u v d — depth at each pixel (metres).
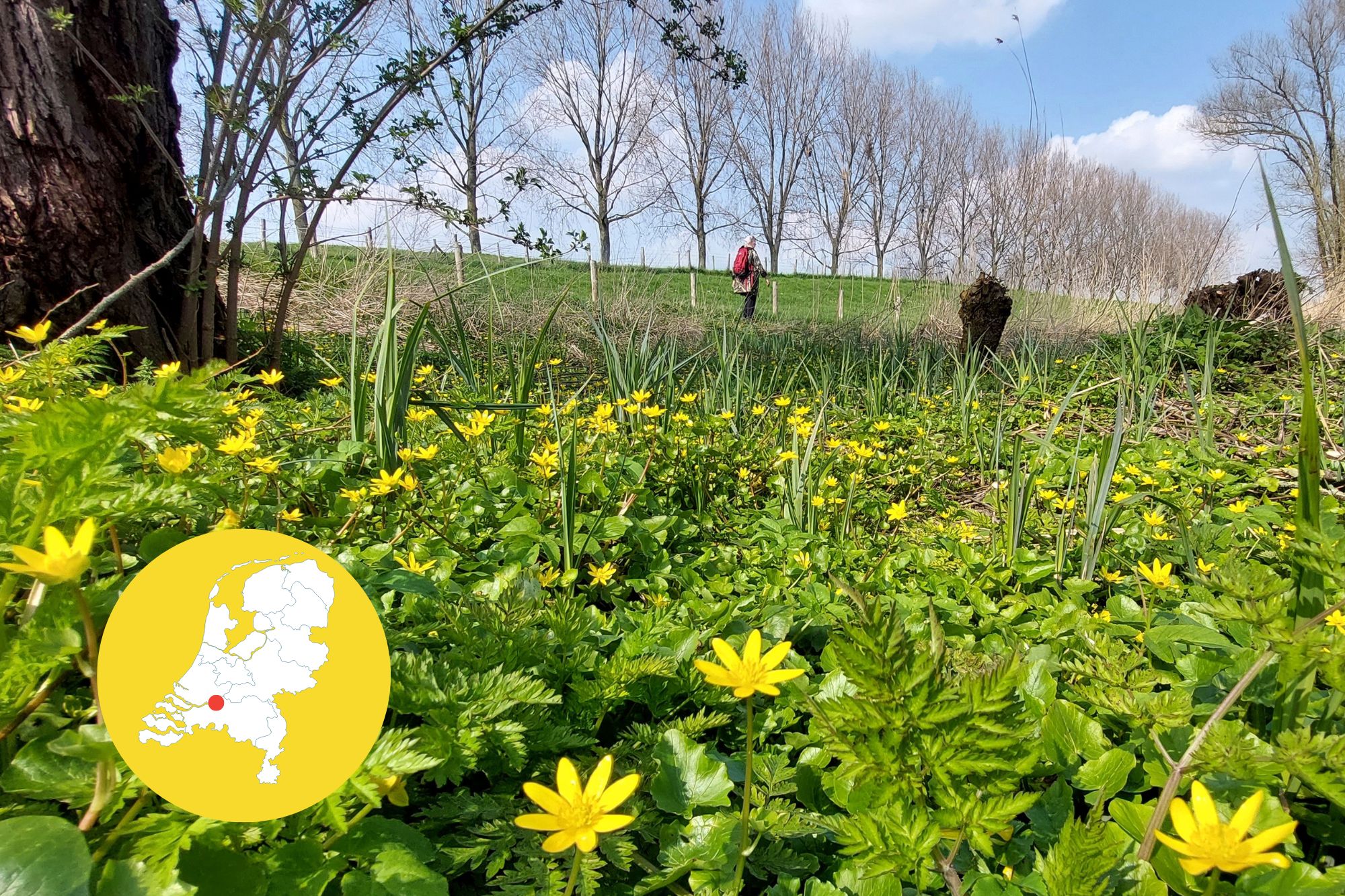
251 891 0.94
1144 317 9.26
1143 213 24.77
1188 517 2.90
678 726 1.47
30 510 1.09
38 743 1.02
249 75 4.70
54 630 0.97
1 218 4.25
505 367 6.02
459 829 1.28
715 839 1.21
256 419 2.61
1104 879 0.98
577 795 0.83
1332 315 8.47
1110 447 2.71
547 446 3.04
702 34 6.56
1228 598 1.22
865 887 1.15
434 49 5.44
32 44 4.25
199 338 5.33
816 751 1.47
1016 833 1.29
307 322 7.38
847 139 41.41
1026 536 3.19
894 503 3.94
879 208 43.22
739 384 5.03
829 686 1.62
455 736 1.17
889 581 2.66
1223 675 1.58
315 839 1.03
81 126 4.47
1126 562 2.80
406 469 2.75
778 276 27.17
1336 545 1.17
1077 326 10.12
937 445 4.93
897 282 10.74
